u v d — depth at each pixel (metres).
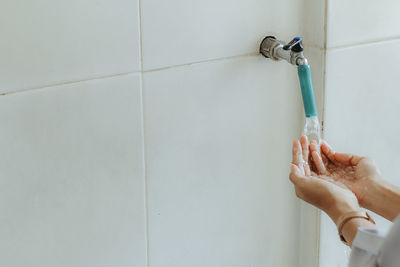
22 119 0.72
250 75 0.95
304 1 0.99
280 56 0.91
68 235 0.81
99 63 0.77
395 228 0.54
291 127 1.04
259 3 0.92
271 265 1.10
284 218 1.09
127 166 0.85
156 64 0.84
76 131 0.78
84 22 0.74
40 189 0.76
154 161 0.88
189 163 0.92
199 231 0.97
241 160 0.99
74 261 0.82
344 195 0.73
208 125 0.92
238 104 0.95
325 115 1.02
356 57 1.02
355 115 1.05
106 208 0.84
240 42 0.92
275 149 1.03
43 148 0.75
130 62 0.81
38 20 0.70
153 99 0.85
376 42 1.03
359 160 0.82
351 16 0.99
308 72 0.86
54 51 0.73
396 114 1.10
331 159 0.87
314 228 1.08
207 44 0.88
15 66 0.70
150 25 0.81
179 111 0.88
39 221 0.77
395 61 1.06
